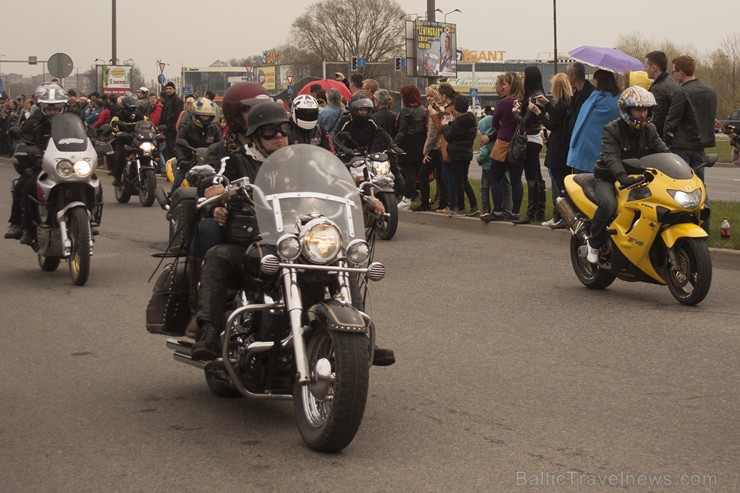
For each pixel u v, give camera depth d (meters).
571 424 5.75
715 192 21.66
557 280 10.45
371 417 5.91
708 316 8.57
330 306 5.12
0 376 6.93
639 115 9.20
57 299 9.70
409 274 10.92
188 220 5.90
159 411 6.05
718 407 6.07
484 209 14.19
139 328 8.43
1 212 17.80
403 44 98.50
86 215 10.34
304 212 5.41
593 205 9.58
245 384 5.60
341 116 15.21
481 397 6.31
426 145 15.34
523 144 13.34
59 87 10.89
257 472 4.98
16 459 5.21
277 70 105.88
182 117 12.70
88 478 4.93
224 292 5.63
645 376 6.78
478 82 124.44
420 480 4.86
